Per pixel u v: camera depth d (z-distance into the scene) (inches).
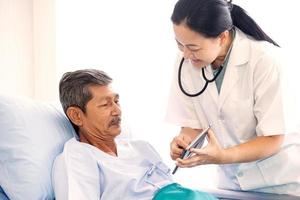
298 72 74.4
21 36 92.7
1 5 89.5
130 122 81.3
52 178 57.7
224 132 64.4
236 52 60.5
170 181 63.3
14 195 56.5
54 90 93.7
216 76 61.7
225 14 53.4
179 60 67.0
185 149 55.0
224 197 65.6
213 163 56.3
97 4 90.0
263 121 58.3
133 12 87.5
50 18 92.7
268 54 59.0
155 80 86.8
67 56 92.5
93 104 59.9
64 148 59.0
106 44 89.7
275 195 64.4
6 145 58.0
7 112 59.9
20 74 92.7
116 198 57.5
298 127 63.8
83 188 55.1
